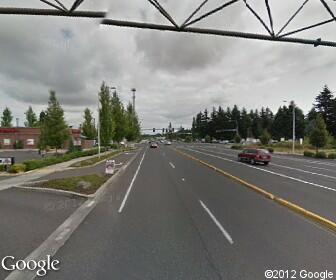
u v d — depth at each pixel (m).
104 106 42.19
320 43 7.62
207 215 8.91
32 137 64.62
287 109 107.25
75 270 5.17
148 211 9.44
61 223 8.09
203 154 45.44
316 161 34.16
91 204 10.59
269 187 14.20
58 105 33.25
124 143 64.44
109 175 18.33
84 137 74.12
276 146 71.56
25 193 12.89
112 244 6.42
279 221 8.27
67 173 20.20
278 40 7.37
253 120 140.25
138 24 6.52
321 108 88.50
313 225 7.89
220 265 5.35
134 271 5.12
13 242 6.58
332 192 12.90
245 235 7.03
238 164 27.91
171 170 22.58
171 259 5.61
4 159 21.91
